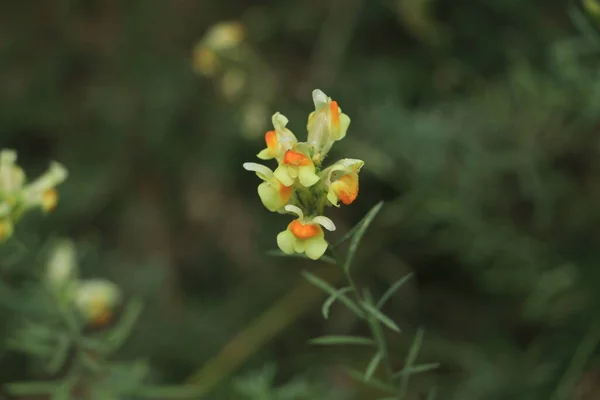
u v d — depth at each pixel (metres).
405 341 0.87
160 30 1.01
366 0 0.94
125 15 1.01
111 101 0.99
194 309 0.91
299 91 0.95
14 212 0.69
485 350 0.83
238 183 0.98
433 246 0.90
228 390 0.83
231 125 0.94
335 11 0.95
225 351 0.85
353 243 0.61
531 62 0.89
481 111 0.84
